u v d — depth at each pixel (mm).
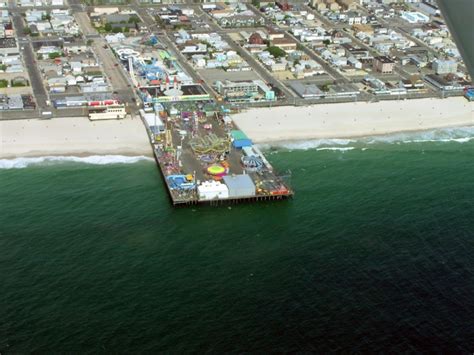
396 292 152250
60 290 153625
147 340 137125
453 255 167500
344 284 155750
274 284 156625
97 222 186375
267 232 182750
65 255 168625
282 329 140125
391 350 133625
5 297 150375
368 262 164875
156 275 160750
